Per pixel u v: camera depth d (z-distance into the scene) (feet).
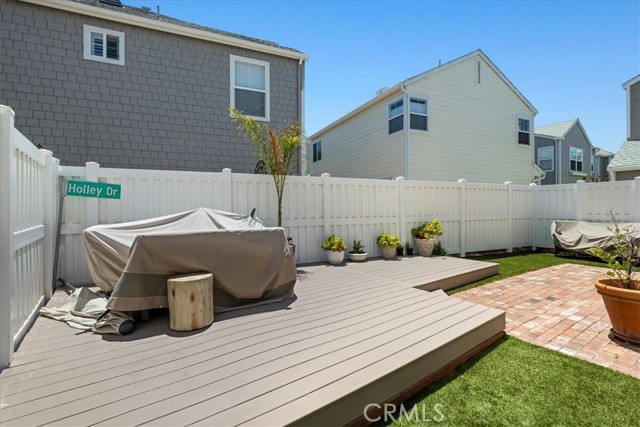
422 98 35.96
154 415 5.14
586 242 23.93
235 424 4.95
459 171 38.14
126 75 22.34
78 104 21.09
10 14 19.43
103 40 21.85
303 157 25.64
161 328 8.90
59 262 13.66
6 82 19.39
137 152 22.71
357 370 6.64
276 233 11.74
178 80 23.88
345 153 47.19
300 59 28.19
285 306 10.92
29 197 8.94
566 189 27.50
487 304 13.84
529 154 43.62
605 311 12.78
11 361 6.88
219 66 25.25
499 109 41.09
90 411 5.24
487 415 6.57
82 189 12.56
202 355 7.28
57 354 7.34
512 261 23.82
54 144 20.53
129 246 10.75
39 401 5.50
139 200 15.21
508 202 28.14
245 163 26.09
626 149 39.11
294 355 7.29
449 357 8.22
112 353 7.39
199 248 9.82
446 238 24.86
